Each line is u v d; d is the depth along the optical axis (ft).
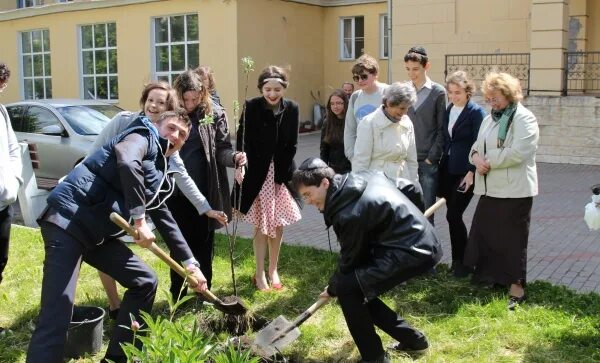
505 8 45.60
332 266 19.01
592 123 39.09
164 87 12.65
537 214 26.66
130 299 11.88
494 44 46.24
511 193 15.28
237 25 53.06
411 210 11.76
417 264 11.59
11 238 22.47
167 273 18.53
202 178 15.29
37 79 68.39
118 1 59.16
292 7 58.54
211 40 54.60
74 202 11.09
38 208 24.99
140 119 11.83
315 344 13.88
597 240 22.34
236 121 15.40
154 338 9.12
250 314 14.56
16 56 69.41
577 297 15.81
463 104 17.37
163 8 56.90
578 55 42.45
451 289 16.57
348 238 11.68
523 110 15.17
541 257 20.30
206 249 15.81
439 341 13.78
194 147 15.17
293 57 59.26
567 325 14.15
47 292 10.82
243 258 19.98
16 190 14.14
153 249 11.34
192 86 14.82
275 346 12.52
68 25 63.87
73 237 11.03
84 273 18.54
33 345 10.61
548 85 40.63
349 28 62.13
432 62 48.37
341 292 12.10
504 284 15.74
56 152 30.66
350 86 27.35
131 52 59.67
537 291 16.35
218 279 17.94
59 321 10.77
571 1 44.75
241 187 15.93
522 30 45.24
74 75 64.23
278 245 17.25
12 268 19.08
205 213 14.53
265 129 16.01
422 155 17.81
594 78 44.57
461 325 14.37
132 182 10.84
